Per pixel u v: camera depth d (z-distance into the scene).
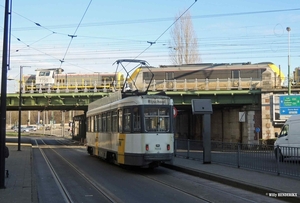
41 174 16.55
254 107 39.50
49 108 48.62
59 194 11.47
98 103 24.56
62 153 31.39
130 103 16.78
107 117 20.44
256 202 9.72
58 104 43.19
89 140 26.28
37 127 120.69
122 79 49.34
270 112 38.50
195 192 11.37
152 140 16.03
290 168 13.12
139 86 42.69
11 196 10.39
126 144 16.75
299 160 12.60
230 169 16.06
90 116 26.34
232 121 43.62
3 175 11.80
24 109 50.44
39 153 31.36
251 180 12.62
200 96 39.50
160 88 39.75
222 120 46.72
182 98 39.62
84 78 50.28
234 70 44.28
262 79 39.38
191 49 47.28
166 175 15.77
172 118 16.62
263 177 13.40
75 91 42.31
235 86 39.09
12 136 80.88
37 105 43.38
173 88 39.47
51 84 46.09
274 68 44.00
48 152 32.81
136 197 10.64
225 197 10.48
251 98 39.25
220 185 12.83
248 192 11.34
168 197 10.58
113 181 14.04
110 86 43.84
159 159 16.03
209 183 13.33
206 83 39.09
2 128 11.88
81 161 23.19
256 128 37.44
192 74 44.94
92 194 11.33
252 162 15.49
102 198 10.66
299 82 40.44
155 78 45.28
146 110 16.23
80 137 56.25
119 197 10.67
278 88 38.81
